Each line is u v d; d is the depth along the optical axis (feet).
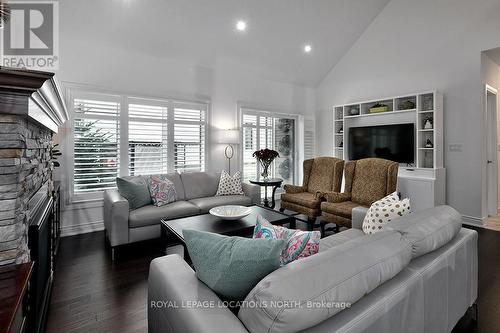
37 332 4.81
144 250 10.16
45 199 6.03
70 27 11.23
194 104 15.30
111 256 9.59
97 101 12.40
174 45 13.65
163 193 11.66
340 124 19.17
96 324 5.91
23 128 3.89
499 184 15.64
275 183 14.85
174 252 9.98
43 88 3.74
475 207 13.19
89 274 8.21
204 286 3.64
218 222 8.89
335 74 19.54
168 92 14.37
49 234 6.62
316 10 14.60
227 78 16.56
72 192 11.96
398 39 15.96
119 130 12.95
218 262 3.44
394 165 11.08
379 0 15.84
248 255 3.25
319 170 14.44
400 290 3.51
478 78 13.07
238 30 14.03
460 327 5.74
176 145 14.73
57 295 7.03
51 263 7.09
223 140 15.39
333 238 7.05
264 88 18.31
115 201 9.73
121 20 11.64
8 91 3.32
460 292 5.17
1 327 2.24
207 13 12.59
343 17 15.83
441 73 14.25
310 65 18.58
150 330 4.54
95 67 12.25
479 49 13.00
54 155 10.66
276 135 19.45
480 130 13.02
